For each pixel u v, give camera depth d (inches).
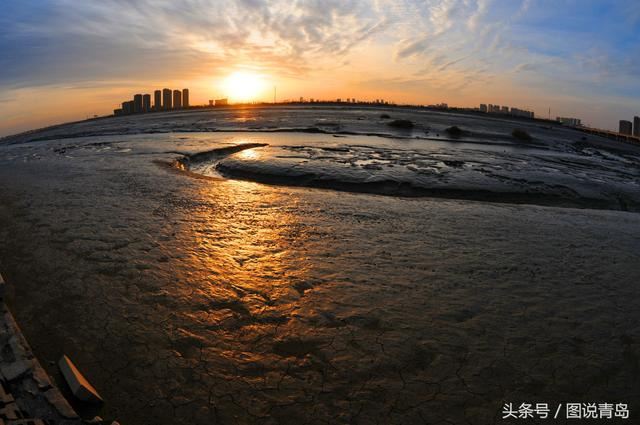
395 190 495.5
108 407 132.1
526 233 315.6
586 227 345.7
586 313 193.8
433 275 228.4
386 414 130.0
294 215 339.0
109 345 161.2
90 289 201.6
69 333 168.2
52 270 220.7
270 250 258.7
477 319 184.2
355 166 581.9
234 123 1343.5
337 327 175.0
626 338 174.4
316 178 521.7
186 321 177.6
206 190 417.7
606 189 546.0
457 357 157.4
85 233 276.5
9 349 149.0
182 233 283.3
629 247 294.0
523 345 166.6
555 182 555.8
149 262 233.1
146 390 139.0
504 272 236.8
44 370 145.2
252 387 140.5
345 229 305.6
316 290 206.7
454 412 131.6
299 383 142.6
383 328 174.7
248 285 210.8
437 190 493.7
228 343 163.8
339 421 127.1
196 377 144.8
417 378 145.9
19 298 194.5
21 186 424.8
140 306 187.9
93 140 962.1
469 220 344.5
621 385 146.4
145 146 778.2
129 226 293.4
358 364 152.3
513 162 713.6
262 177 535.5
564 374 150.7
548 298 207.2
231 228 299.1
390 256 254.2
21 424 118.1
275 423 126.3
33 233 275.6
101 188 413.7
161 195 388.2
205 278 216.8
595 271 245.1
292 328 174.1
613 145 1375.5
